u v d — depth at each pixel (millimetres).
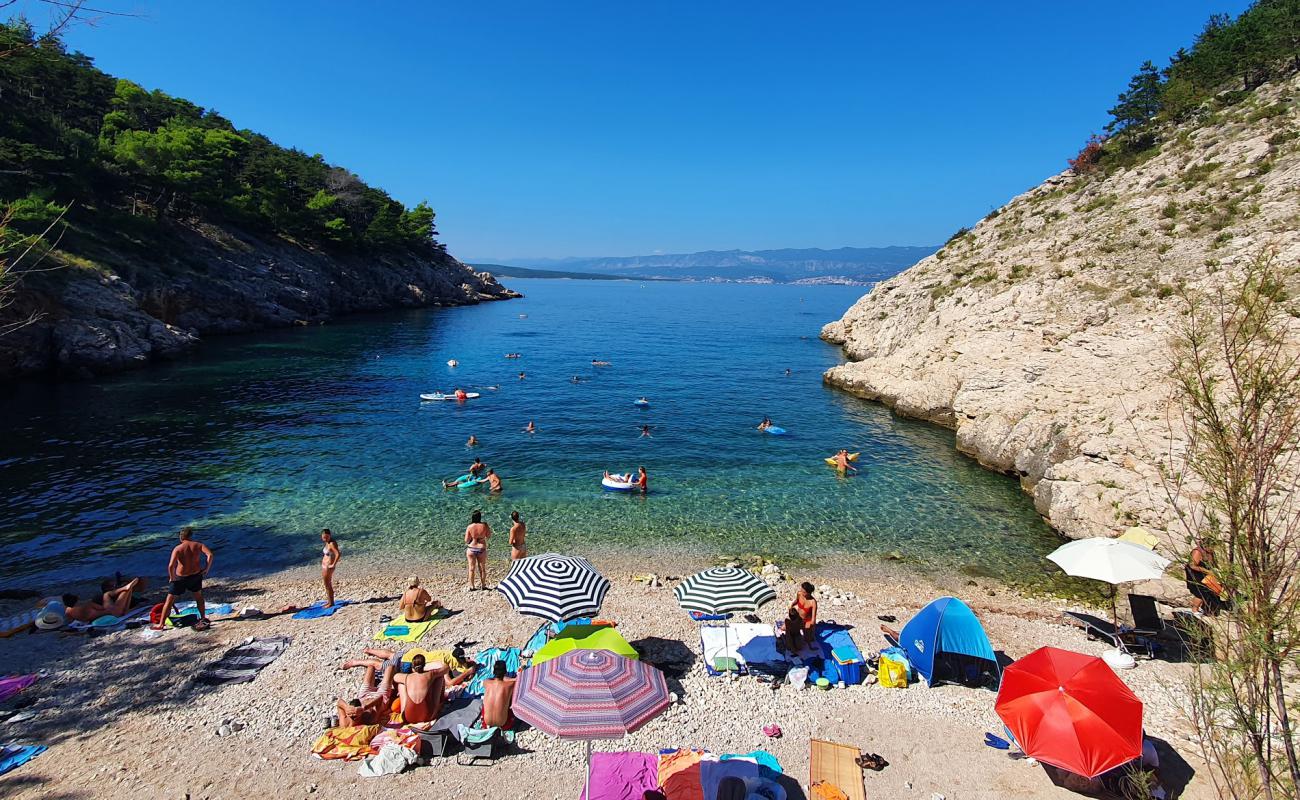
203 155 88875
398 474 30406
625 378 57531
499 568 21375
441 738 11586
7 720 12438
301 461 31953
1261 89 55406
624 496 28219
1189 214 43000
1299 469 6199
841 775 11234
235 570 20781
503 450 34656
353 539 23406
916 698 13773
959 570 21766
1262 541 6016
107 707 12945
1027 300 42156
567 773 11273
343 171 132750
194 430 36906
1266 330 6602
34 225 54125
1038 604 19188
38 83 75812
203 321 73938
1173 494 21688
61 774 10961
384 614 17516
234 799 10484
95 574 20391
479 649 15539
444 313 121562
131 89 97062
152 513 25203
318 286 98938
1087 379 30969
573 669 10805
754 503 27656
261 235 98938
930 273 68438
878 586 20562
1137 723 10539
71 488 27469
